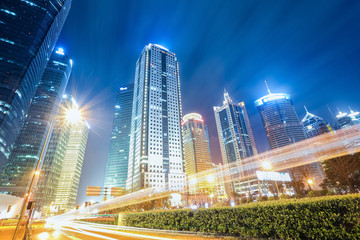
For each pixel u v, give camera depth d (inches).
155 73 6761.8
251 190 5487.2
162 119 6097.4
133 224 943.0
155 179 5142.7
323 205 329.1
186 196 4901.6
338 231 305.7
